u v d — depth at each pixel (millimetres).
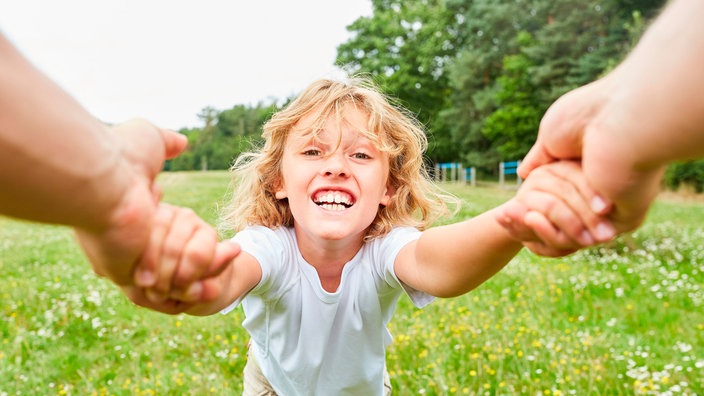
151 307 852
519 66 30359
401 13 42031
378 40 41188
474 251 1280
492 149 33969
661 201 20141
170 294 766
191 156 56281
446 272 1400
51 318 5223
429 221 2393
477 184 33469
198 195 20219
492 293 5934
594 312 5172
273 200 2197
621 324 4879
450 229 1426
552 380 3658
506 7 33594
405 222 2244
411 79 39844
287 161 1948
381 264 2035
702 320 5043
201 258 719
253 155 2412
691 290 6094
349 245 2082
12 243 9852
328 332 2141
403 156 2238
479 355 4000
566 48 29312
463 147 37500
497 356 3979
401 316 5039
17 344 4586
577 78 28062
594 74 26656
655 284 6383
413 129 2418
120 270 660
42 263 8117
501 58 34594
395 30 41062
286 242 2102
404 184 2248
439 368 3803
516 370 3865
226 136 58281
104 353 4531
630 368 3770
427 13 41812
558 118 716
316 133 1895
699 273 7008
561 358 3924
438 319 4988
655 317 5117
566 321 4930
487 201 17406
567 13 30078
